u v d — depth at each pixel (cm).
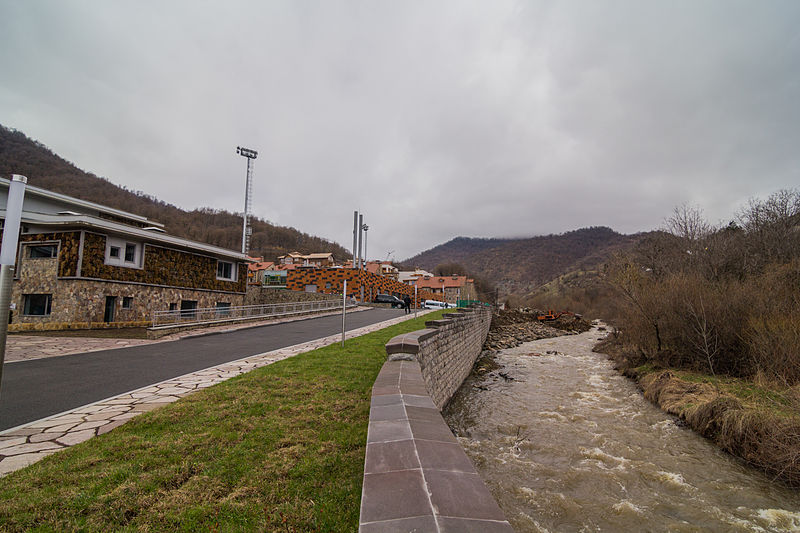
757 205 2198
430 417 401
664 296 1612
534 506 624
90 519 318
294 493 370
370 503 229
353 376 817
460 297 7500
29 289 1956
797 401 895
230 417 566
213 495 363
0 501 337
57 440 494
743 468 768
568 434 955
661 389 1272
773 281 1454
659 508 623
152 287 2238
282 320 2388
